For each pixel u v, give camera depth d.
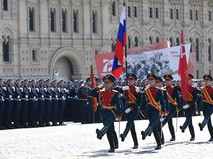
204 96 37.97
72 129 47.62
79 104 56.69
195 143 36.69
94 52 94.12
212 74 113.25
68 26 90.94
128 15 99.56
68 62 92.56
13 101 50.78
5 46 84.19
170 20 106.25
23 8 85.44
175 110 38.22
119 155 30.58
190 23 109.06
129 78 33.91
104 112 32.41
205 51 111.38
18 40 84.94
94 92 32.97
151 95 33.97
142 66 66.44
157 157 29.50
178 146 34.91
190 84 38.88
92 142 37.12
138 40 100.94
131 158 29.19
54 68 89.81
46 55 87.88
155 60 66.12
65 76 91.94
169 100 38.19
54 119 54.06
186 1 108.44
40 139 38.94
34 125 52.25
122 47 36.19
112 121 32.16
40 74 87.19
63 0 89.94
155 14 104.00
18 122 51.25
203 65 110.69
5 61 84.12
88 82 55.62
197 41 110.69
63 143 36.53
